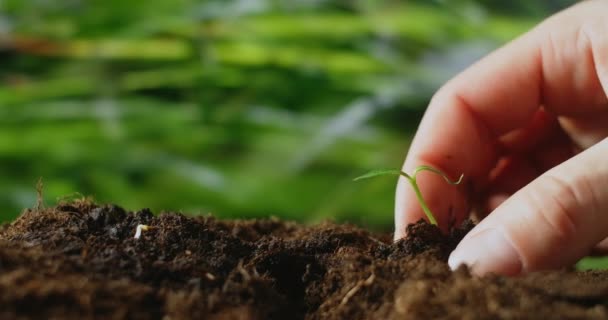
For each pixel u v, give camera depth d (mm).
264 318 199
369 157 474
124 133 469
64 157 456
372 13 546
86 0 518
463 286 195
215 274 206
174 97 504
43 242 207
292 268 219
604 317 186
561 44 260
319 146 468
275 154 477
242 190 453
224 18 529
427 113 273
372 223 439
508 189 287
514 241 211
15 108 463
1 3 499
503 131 276
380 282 205
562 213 211
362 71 515
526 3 554
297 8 539
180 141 478
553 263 213
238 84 503
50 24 510
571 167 214
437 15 548
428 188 262
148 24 518
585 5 261
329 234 232
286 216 446
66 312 186
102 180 447
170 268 203
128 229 217
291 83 509
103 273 198
